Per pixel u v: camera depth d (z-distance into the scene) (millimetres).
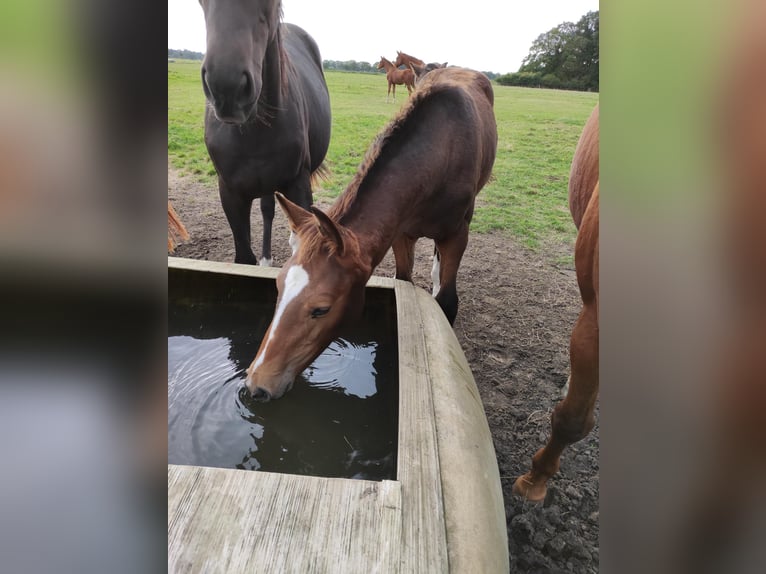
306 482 1013
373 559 875
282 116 2559
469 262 3926
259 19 2191
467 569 890
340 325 1677
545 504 1740
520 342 2793
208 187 5484
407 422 1243
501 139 8953
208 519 926
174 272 2166
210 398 1816
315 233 1627
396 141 1945
